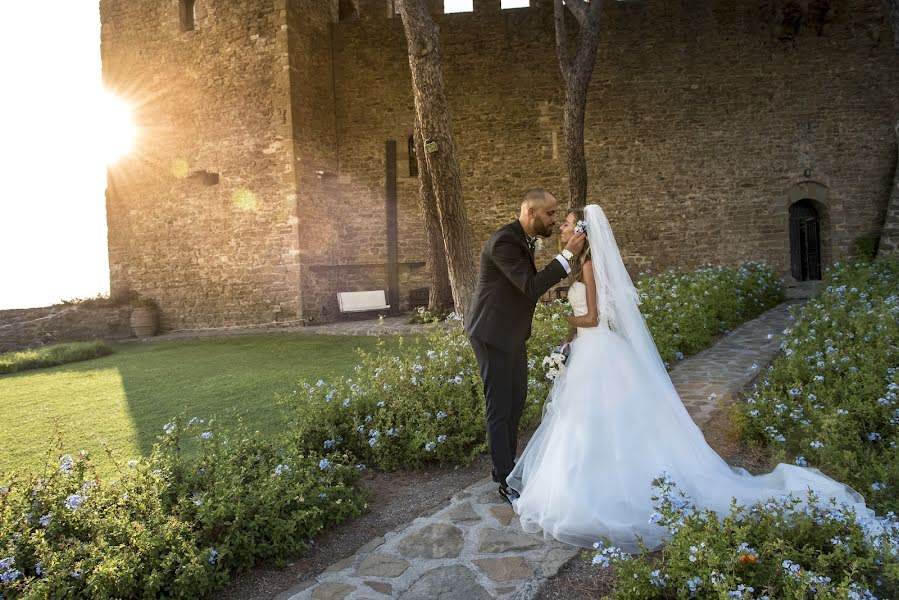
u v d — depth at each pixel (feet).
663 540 7.26
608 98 45.62
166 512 8.33
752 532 6.72
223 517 8.26
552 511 8.32
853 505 7.16
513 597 6.89
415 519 9.27
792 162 44.45
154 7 44.86
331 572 7.79
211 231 43.70
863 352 13.58
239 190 42.70
